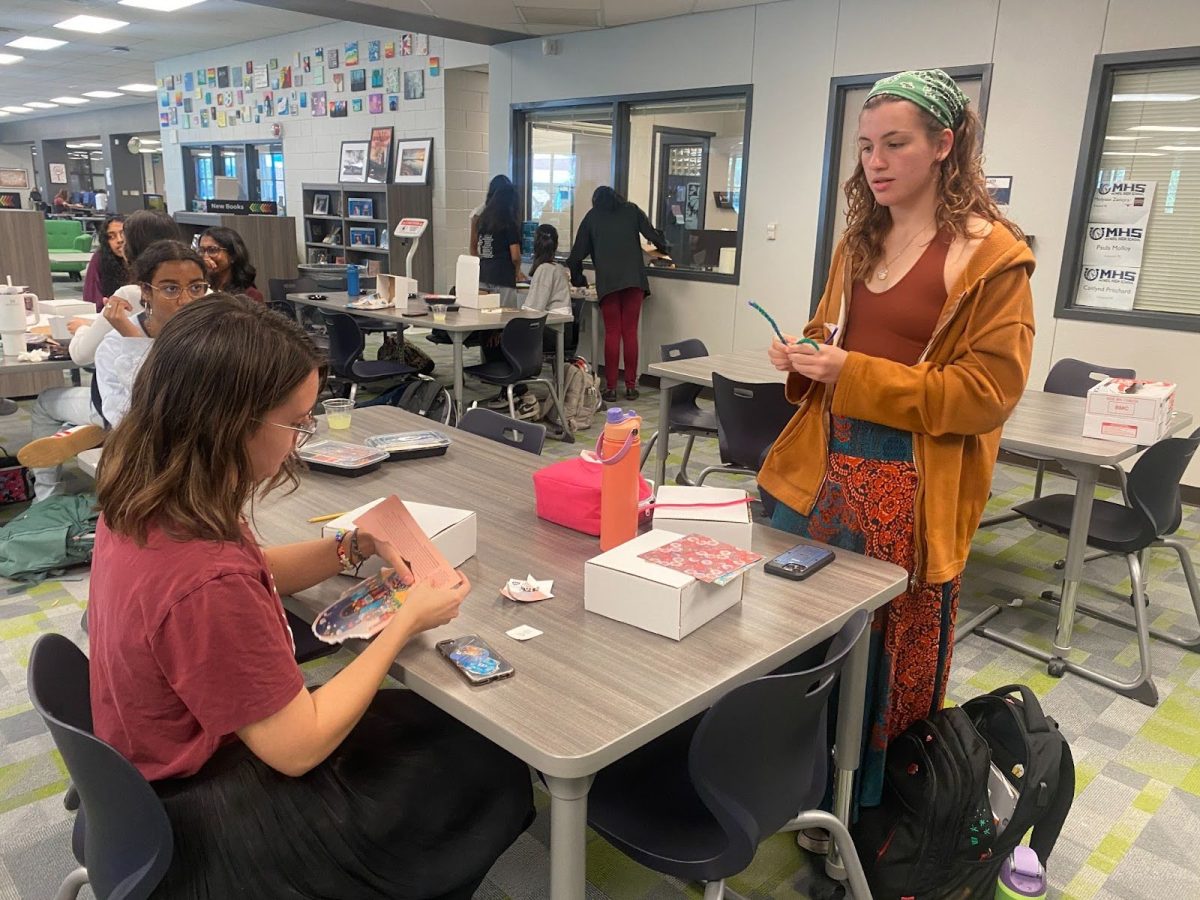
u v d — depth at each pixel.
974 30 4.82
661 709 1.10
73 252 10.40
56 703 1.10
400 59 8.65
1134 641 2.92
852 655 1.55
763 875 1.81
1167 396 2.68
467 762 1.34
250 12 8.34
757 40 5.78
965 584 3.35
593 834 1.95
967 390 1.50
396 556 1.39
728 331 6.38
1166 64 4.26
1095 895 1.79
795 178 5.77
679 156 6.59
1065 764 1.70
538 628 1.32
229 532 1.01
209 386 0.98
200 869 1.05
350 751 1.32
